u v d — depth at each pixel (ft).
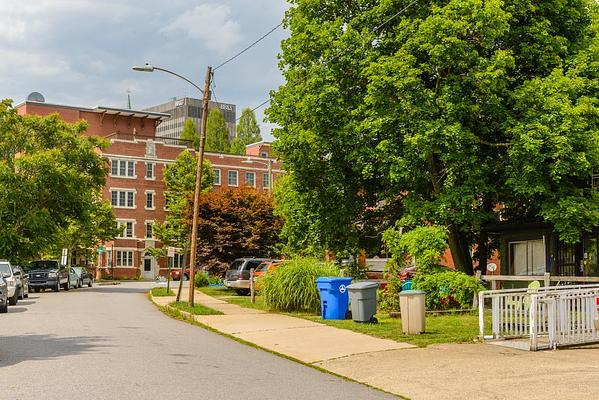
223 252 139.13
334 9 88.28
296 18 87.92
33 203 147.84
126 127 280.72
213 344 52.60
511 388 33.88
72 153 153.69
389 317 67.82
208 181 249.55
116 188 253.65
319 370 41.34
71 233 201.87
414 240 72.90
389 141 74.95
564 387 33.60
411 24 74.84
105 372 37.06
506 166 75.31
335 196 92.63
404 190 86.94
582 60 77.87
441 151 73.82
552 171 69.92
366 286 62.13
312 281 75.36
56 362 40.40
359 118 79.36
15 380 34.12
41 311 83.46
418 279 72.23
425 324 56.85
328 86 78.28
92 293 137.90
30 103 267.59
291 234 99.14
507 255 90.53
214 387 33.86
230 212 140.77
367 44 79.66
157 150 264.31
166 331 61.46
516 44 79.82
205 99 88.12
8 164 146.00
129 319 73.92
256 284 84.89
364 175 80.79
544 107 70.74
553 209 72.08
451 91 72.54
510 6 75.72
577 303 48.26
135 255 255.09
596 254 78.79
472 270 91.50
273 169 286.25
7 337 54.13
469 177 74.95
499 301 50.98
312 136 80.79
